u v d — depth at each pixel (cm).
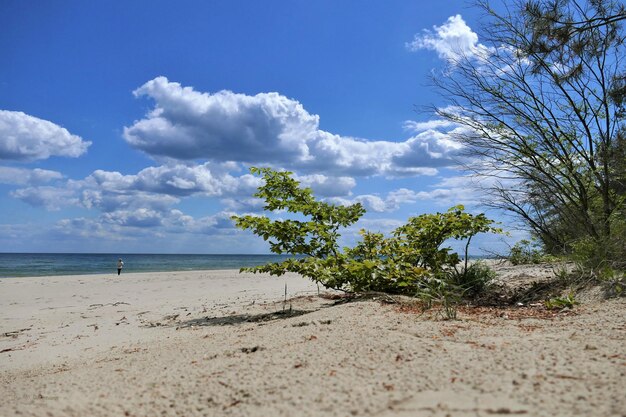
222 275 2461
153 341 500
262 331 408
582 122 818
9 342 613
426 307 454
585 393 188
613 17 720
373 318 402
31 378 335
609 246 574
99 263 6650
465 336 309
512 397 188
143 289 1520
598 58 795
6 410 225
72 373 321
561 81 819
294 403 201
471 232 671
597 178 810
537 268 887
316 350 287
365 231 697
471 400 188
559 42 795
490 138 907
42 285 1780
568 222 889
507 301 570
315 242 691
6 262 6969
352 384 217
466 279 665
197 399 220
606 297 479
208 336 450
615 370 215
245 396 216
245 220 674
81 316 840
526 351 257
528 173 885
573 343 275
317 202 720
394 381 217
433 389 203
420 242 678
